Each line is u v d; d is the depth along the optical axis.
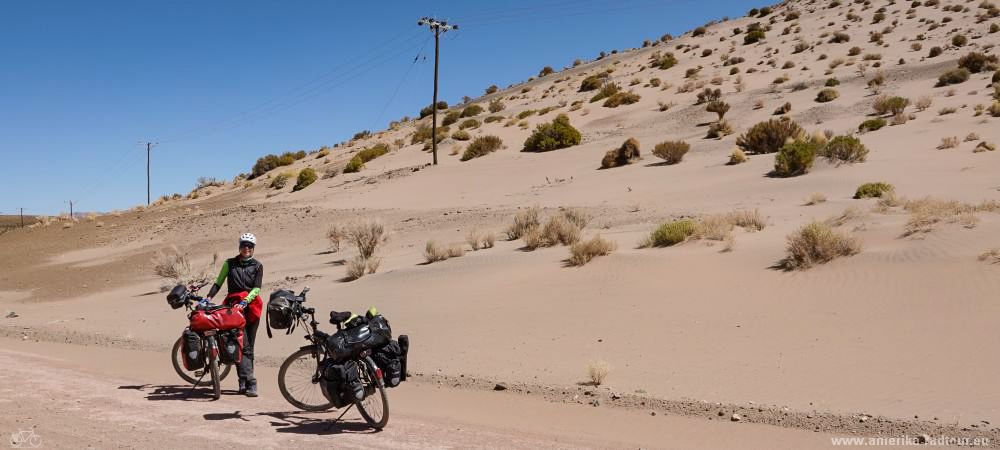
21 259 39.34
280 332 14.67
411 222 33.97
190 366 8.33
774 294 12.70
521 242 23.81
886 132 38.53
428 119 98.00
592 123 63.06
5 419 7.14
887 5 92.25
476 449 6.44
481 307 14.65
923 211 16.11
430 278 18.72
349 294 18.34
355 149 81.44
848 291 12.14
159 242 40.06
